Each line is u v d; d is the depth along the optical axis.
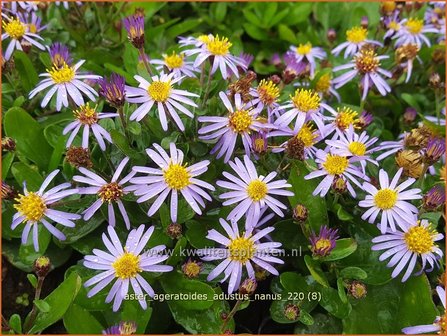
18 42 0.20
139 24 0.18
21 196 0.16
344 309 0.16
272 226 0.18
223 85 0.19
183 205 0.17
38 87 0.18
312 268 0.16
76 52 0.24
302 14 0.29
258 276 0.17
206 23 0.29
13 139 0.19
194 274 0.16
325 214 0.17
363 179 0.18
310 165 0.17
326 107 0.19
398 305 0.17
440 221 0.19
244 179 0.16
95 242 0.18
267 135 0.17
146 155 0.17
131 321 0.15
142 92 0.17
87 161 0.16
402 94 0.24
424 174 0.18
